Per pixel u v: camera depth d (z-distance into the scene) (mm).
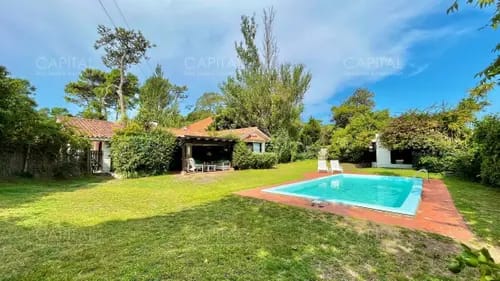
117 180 12844
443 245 4262
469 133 14875
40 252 3854
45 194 8602
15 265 3449
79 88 33625
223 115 30500
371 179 14305
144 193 9031
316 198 7852
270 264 3539
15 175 11914
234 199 7859
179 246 4113
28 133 11672
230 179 13250
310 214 6078
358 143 21922
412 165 19031
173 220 5570
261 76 27344
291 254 3867
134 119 16078
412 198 7660
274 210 6465
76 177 13672
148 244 4188
